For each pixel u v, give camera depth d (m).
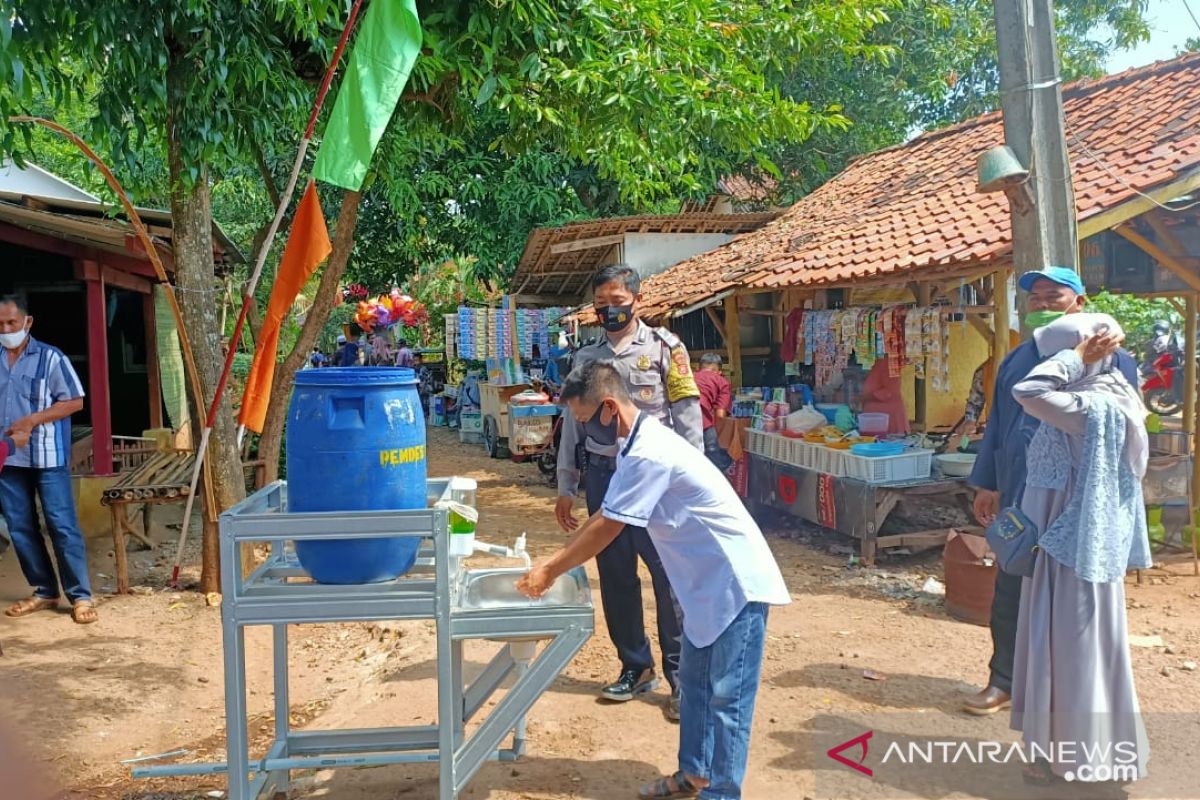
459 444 15.38
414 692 4.46
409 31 3.88
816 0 9.84
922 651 4.93
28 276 9.54
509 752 3.63
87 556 7.42
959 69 15.88
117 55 5.30
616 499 2.95
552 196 14.98
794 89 14.52
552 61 6.12
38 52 5.20
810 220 10.91
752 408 9.13
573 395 3.05
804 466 7.77
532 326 13.84
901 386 9.01
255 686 4.83
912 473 6.98
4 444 5.53
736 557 3.05
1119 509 3.15
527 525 8.77
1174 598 5.82
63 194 10.50
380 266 17.34
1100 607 3.19
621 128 6.88
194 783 3.72
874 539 6.86
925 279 7.46
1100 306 15.93
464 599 3.14
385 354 17.53
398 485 2.99
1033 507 3.32
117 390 10.46
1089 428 3.12
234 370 12.07
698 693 3.17
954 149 10.68
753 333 11.61
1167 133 7.02
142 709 4.48
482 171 15.72
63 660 5.07
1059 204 4.48
